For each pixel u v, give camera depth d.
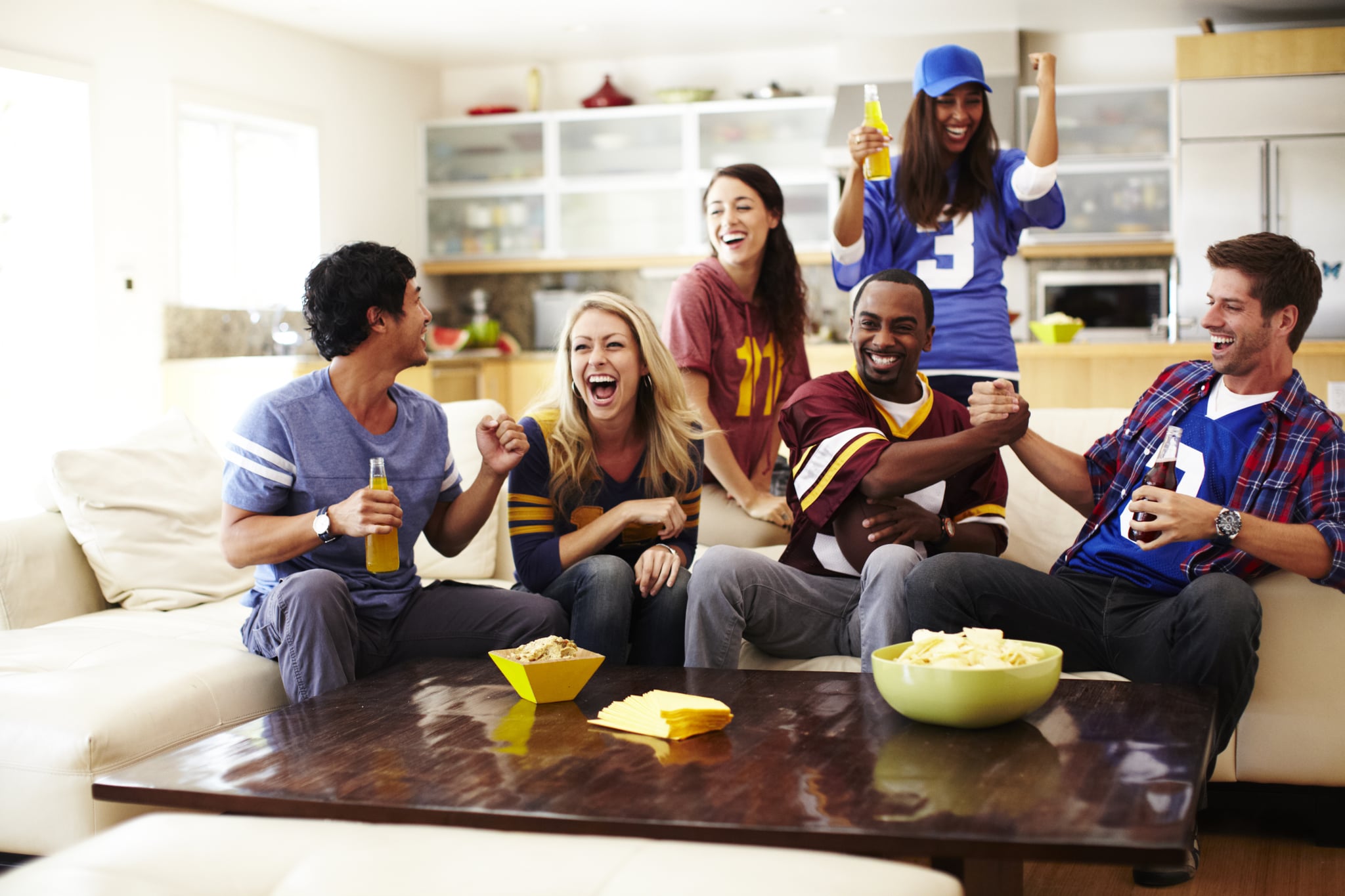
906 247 2.77
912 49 6.64
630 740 1.50
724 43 6.86
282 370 5.31
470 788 1.33
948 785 1.29
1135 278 6.59
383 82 6.98
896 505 2.19
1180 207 6.20
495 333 7.16
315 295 2.16
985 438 2.05
